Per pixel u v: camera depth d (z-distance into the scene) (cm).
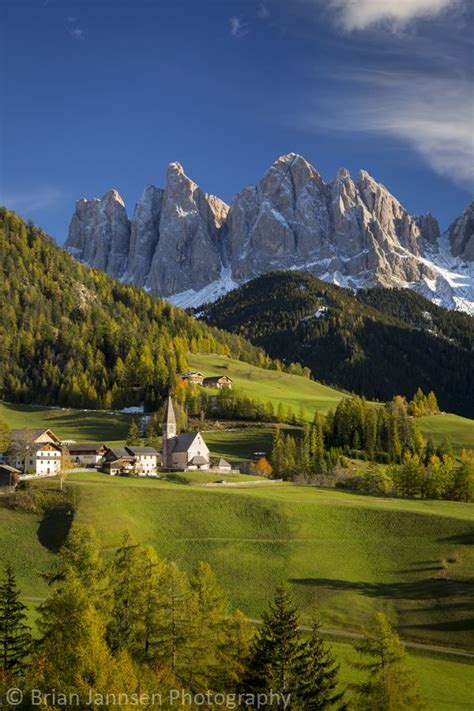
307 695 6059
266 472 19000
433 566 11431
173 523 12825
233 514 13212
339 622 9931
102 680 4856
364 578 11231
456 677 8231
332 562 11669
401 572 11356
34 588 10500
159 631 6188
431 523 12838
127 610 6494
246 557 11762
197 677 6084
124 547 7025
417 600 10488
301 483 17812
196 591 7156
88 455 19050
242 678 6338
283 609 6575
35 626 8100
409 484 16812
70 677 4912
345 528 12875
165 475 17225
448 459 19325
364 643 6662
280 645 6341
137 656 6131
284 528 12750
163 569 6744
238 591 10800
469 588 10606
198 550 11950
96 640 5212
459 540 12194
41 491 13500
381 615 6494
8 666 6269
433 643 9450
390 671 6066
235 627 6862
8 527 12294
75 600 5869
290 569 11425
